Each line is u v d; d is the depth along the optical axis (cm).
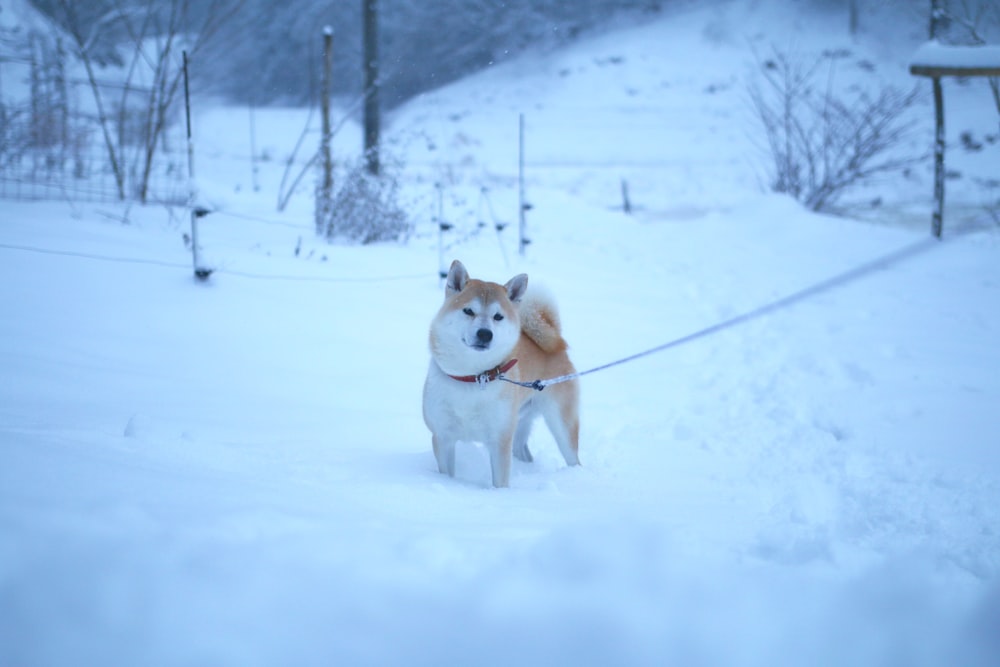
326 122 1133
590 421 603
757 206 1662
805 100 2278
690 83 3422
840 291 1091
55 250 737
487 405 429
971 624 235
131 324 638
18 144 1081
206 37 1255
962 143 2470
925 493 429
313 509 283
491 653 207
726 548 291
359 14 3216
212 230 984
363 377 637
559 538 254
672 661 212
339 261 923
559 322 508
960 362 755
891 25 3675
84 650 188
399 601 218
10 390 486
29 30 1399
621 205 2019
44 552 209
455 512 331
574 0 3922
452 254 1066
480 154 2653
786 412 625
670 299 1053
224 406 531
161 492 266
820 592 249
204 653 192
